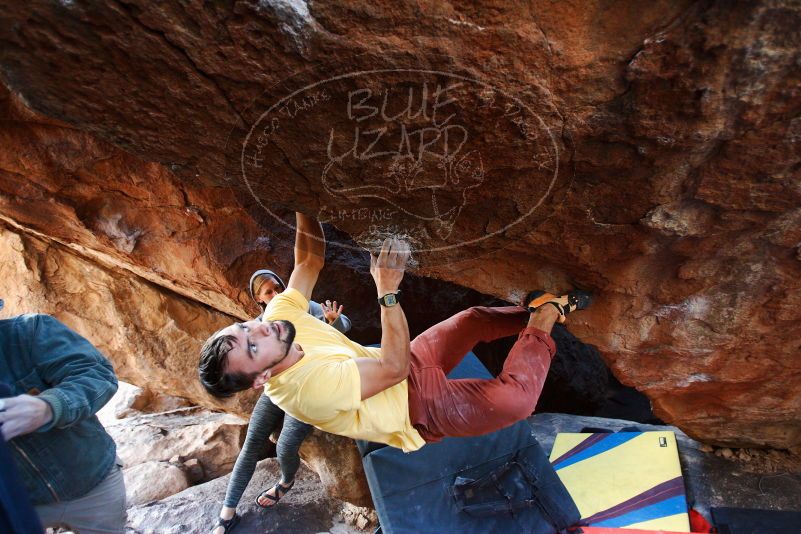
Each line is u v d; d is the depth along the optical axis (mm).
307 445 4059
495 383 2379
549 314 2547
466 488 3633
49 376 1976
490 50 1427
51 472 2043
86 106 1499
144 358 4156
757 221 2072
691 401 3639
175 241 3201
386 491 3564
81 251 3693
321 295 3967
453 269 2541
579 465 4273
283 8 1271
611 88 1550
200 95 1463
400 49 1385
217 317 4133
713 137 1649
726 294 2551
